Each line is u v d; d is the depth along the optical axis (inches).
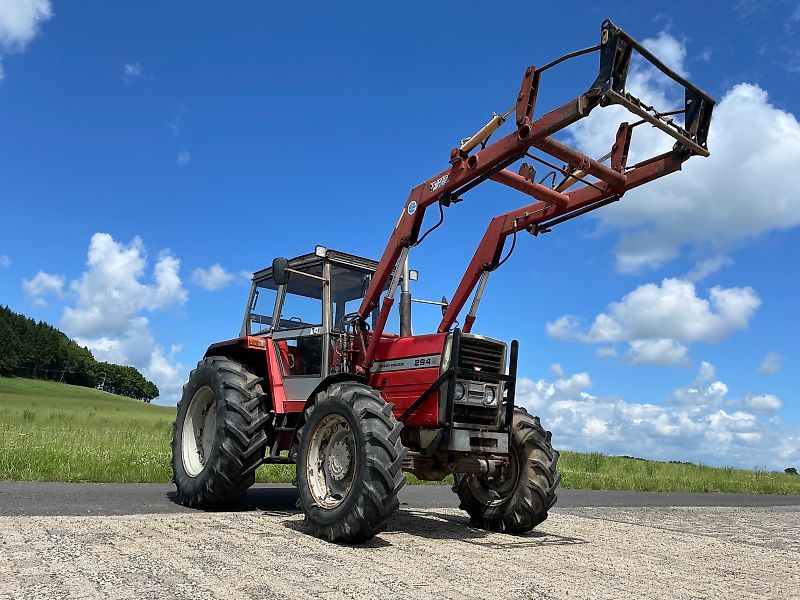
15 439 446.9
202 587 124.6
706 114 185.5
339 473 196.9
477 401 207.5
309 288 255.4
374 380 225.5
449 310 245.4
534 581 149.2
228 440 237.5
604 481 522.3
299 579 135.7
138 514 215.2
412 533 213.0
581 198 214.7
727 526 292.8
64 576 126.6
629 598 139.5
